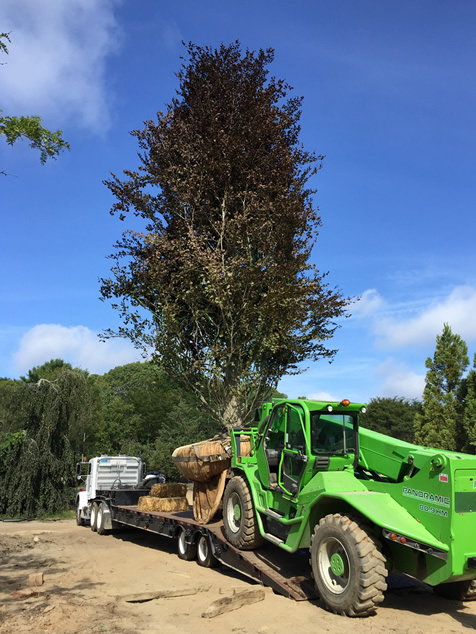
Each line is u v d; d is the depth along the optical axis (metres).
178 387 13.18
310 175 13.67
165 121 12.95
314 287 11.69
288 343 12.23
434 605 6.59
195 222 12.74
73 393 21.64
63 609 6.04
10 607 6.27
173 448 29.64
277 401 8.15
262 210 11.86
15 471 20.05
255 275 11.31
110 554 10.66
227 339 12.09
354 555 5.87
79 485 21.02
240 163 12.38
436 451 6.57
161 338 11.64
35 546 11.80
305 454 7.13
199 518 9.89
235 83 13.07
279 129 13.20
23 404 21.06
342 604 5.93
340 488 6.66
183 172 12.34
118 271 12.32
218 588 7.51
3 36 6.18
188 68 13.64
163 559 10.03
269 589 7.08
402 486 6.31
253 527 8.02
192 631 5.46
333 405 7.29
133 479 17.05
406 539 5.78
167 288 11.88
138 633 5.35
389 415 35.78
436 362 23.42
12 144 6.64
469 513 5.70
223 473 9.50
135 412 36.53
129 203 12.86
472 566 5.53
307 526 6.84
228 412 12.12
